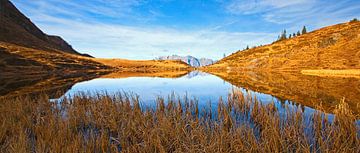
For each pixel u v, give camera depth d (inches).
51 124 455.2
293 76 2065.7
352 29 4121.6
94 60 5329.7
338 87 1164.5
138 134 430.6
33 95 1000.9
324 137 406.9
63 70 3329.2
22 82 1625.2
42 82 1648.6
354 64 2659.9
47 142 379.2
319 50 3806.6
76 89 1228.5
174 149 381.4
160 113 505.7
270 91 1052.5
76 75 2556.6
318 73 2364.7
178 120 471.5
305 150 321.4
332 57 3243.1
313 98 840.3
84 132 490.0
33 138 446.3
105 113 570.6
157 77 2273.6
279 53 4709.6
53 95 991.0
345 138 383.2
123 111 557.9
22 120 513.3
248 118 574.6
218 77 2215.8
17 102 673.0
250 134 375.9
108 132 481.1
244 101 651.5
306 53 3946.9
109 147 389.7
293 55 4104.3
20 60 3026.6
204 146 333.7
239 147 346.9
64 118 550.9
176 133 398.3
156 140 369.4
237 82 1595.7
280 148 349.1
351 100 777.6
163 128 415.8
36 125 479.8
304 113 593.9
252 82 1567.4
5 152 359.6
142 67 5462.6
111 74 2861.7
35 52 3902.6
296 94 951.6
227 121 498.3
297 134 400.5
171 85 1423.5
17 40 5113.2
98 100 694.5
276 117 470.9
